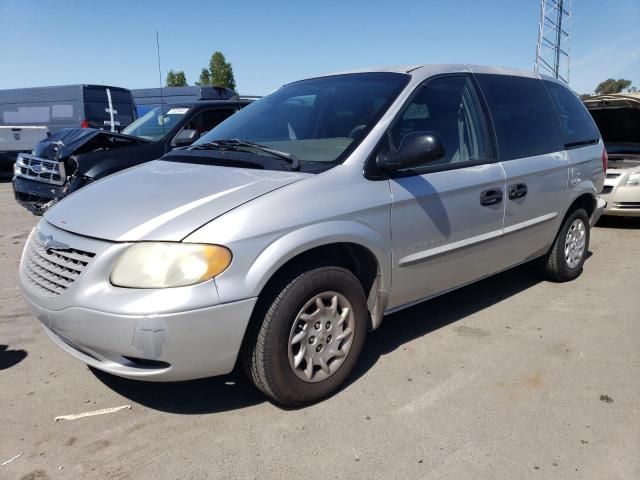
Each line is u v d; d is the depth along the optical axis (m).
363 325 3.16
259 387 2.86
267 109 4.04
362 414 2.91
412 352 3.63
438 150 2.96
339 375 3.06
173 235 2.51
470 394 3.11
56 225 2.89
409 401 3.03
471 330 3.99
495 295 4.74
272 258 2.62
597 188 5.12
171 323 2.43
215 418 2.88
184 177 3.08
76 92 14.18
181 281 2.45
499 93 4.14
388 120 3.29
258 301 2.71
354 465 2.51
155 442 2.68
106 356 2.57
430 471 2.47
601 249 6.49
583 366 3.44
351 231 2.93
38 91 14.62
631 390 3.15
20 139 12.88
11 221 8.22
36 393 3.12
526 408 2.97
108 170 6.10
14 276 5.37
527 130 4.28
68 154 6.33
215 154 3.41
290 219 2.71
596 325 4.09
